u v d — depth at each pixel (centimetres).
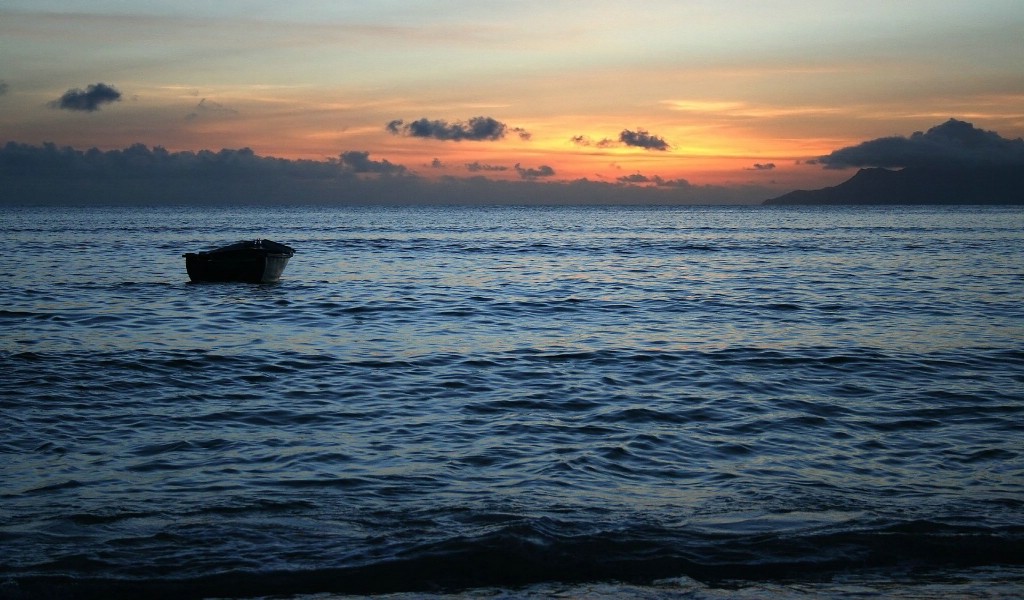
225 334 2319
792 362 1852
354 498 974
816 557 809
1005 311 2780
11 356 1888
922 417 1359
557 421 1347
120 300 3161
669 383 1644
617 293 3469
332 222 15888
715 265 5122
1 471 1075
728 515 911
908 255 6003
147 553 809
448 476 1060
